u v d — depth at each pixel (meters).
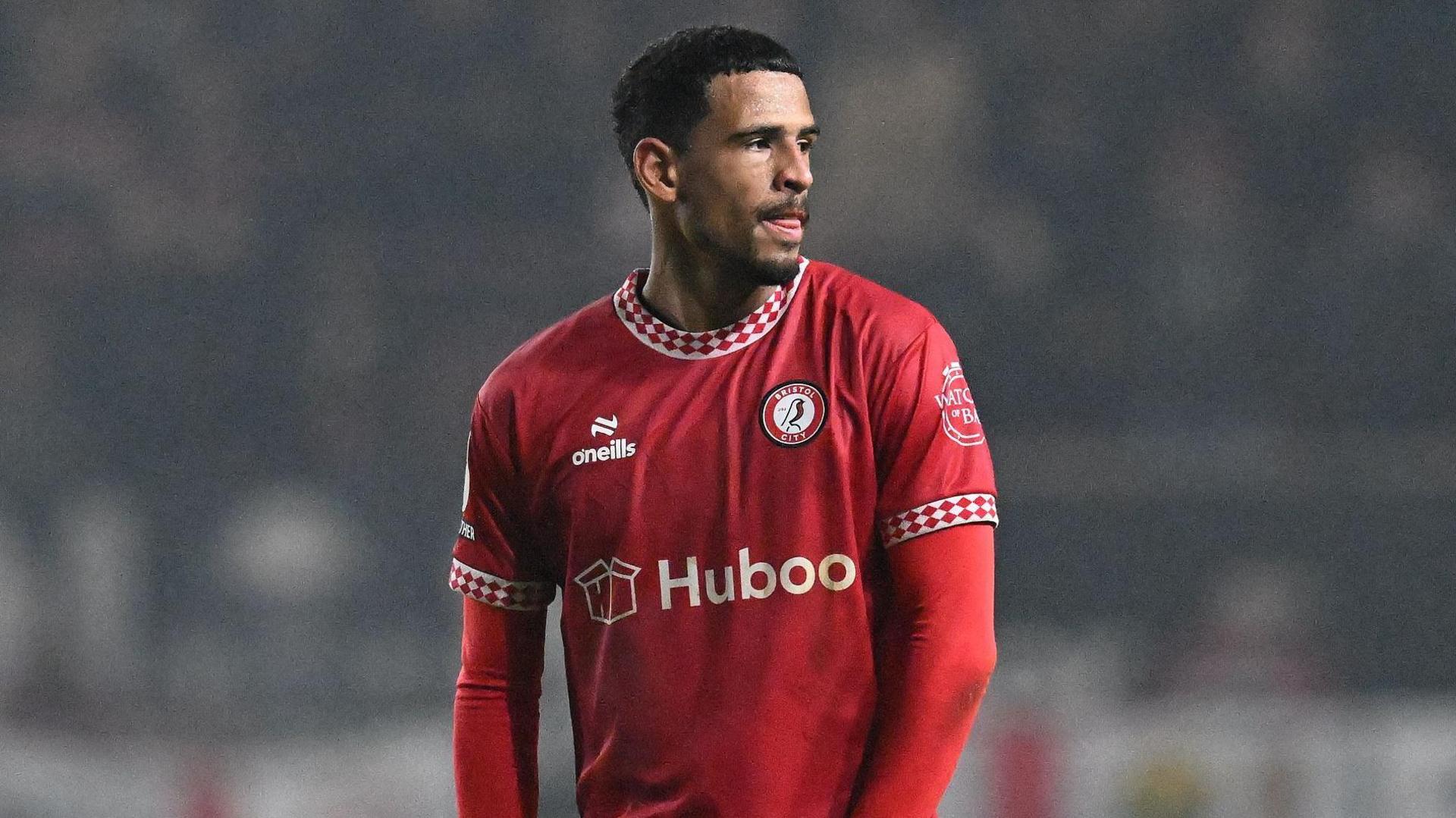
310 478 64.75
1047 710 34.38
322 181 68.44
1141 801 31.84
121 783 47.09
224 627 61.09
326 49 68.88
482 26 69.00
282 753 48.84
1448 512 56.28
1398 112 64.81
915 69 66.62
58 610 60.47
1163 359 62.22
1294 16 65.94
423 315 66.38
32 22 68.81
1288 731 33.50
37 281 66.94
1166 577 57.09
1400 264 62.03
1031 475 59.19
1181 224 64.06
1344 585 55.56
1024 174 65.94
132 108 68.75
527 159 68.50
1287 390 60.75
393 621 61.62
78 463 65.31
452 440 64.88
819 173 66.06
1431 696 52.47
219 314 67.06
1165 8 66.06
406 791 41.78
